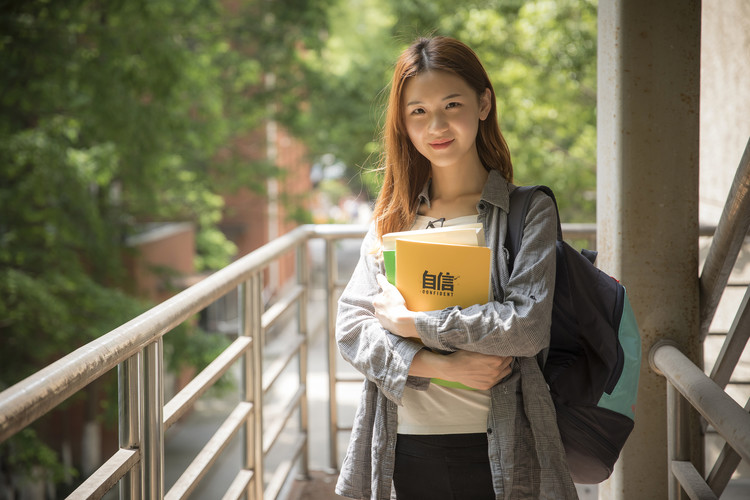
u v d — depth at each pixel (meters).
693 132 2.47
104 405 10.06
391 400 1.82
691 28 2.44
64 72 8.82
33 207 9.45
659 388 2.54
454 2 9.86
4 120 8.70
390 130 1.96
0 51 8.58
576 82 9.73
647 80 2.45
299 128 13.61
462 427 1.79
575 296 1.79
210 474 9.97
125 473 1.64
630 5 2.44
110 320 9.29
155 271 12.22
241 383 2.72
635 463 2.57
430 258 1.72
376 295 1.79
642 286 2.52
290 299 3.32
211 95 11.99
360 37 16.92
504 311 1.65
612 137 2.52
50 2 8.75
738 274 3.42
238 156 14.17
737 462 2.20
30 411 1.20
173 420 1.93
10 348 9.09
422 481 1.83
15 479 8.79
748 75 3.21
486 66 9.88
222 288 2.32
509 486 1.71
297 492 3.55
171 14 10.74
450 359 1.71
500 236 1.81
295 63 13.90
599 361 1.81
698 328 2.54
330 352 3.74
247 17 13.70
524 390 1.75
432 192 2.02
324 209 28.17
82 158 8.93
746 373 3.32
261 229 20.14
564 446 1.84
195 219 13.90
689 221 2.50
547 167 10.46
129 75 9.14
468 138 1.84
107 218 10.64
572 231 3.65
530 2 9.44
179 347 10.32
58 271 9.27
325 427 8.51
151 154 9.95
